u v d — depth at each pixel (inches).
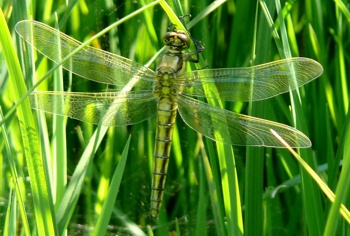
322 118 22.0
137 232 21.5
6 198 21.5
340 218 20.4
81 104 20.9
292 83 20.4
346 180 18.9
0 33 19.5
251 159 20.4
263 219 20.8
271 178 21.9
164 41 21.3
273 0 20.8
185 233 21.9
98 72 21.1
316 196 20.3
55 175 20.5
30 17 20.8
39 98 20.6
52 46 20.8
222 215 20.5
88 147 20.6
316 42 21.9
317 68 20.2
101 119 21.0
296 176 21.4
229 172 20.1
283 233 21.6
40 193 19.7
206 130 20.7
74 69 21.1
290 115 21.9
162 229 21.7
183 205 22.0
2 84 21.3
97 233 19.9
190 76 21.0
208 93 20.9
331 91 21.7
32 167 19.7
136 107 21.3
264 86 20.6
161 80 21.2
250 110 20.6
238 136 20.5
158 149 21.3
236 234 20.1
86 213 21.8
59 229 20.0
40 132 20.4
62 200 20.2
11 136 21.0
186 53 21.3
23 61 20.6
